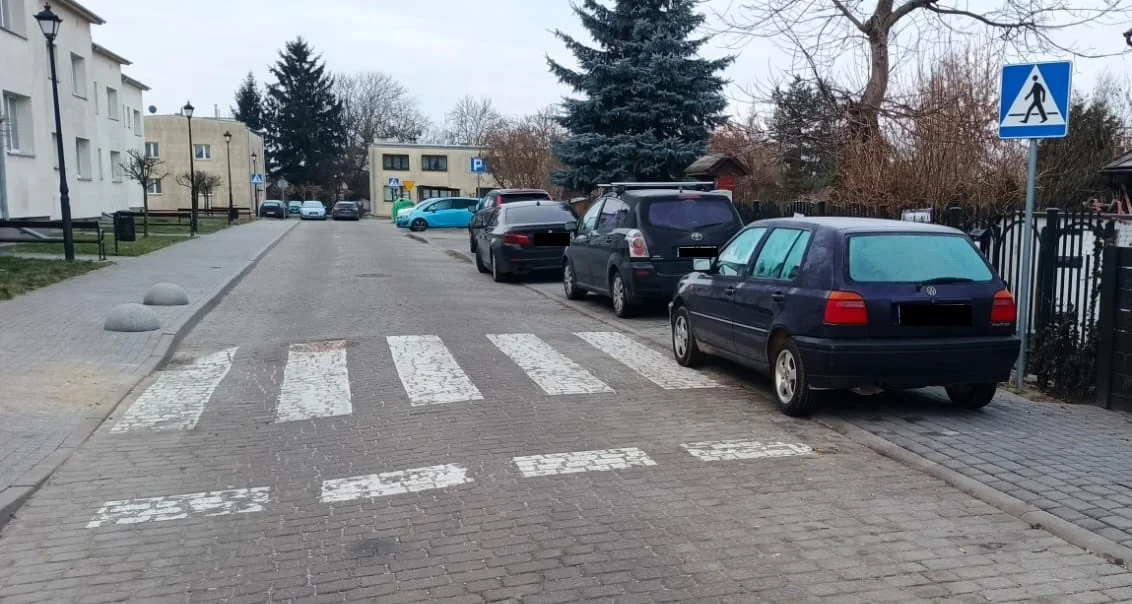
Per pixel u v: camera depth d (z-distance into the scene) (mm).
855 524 4867
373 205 76938
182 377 9102
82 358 9438
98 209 35594
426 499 5379
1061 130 7520
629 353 10195
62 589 4273
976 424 6855
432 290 16734
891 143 13562
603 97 26328
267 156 84750
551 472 5828
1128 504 5059
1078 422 6918
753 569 4297
